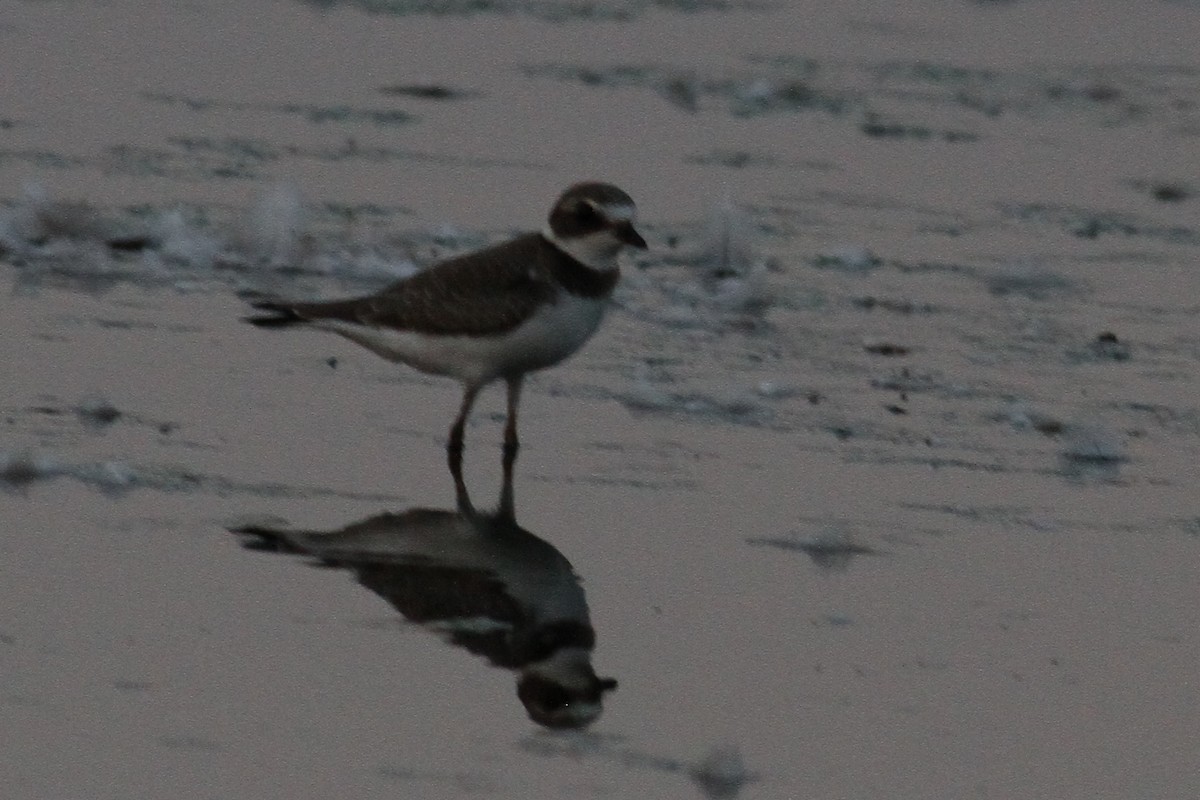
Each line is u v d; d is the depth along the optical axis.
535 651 9.92
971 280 17.55
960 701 9.63
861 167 21.25
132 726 8.88
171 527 11.17
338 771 8.60
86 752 8.63
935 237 18.83
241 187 18.66
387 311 12.59
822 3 29.69
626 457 12.89
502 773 8.67
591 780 8.65
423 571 10.84
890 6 29.52
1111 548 11.69
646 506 12.02
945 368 15.09
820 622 10.47
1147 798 8.80
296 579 10.60
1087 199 20.47
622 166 20.59
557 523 11.70
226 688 9.31
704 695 9.56
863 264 17.80
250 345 14.61
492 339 12.36
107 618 9.96
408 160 20.20
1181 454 13.43
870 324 16.11
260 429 12.91
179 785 8.41
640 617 10.44
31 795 8.27
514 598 10.53
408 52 25.12
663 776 8.73
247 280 16.08
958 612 10.69
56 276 15.77
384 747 8.85
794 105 23.67
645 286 16.75
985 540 11.72
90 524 11.12
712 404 13.99
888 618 10.57
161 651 9.64
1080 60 26.48
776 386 14.32
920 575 11.16
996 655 10.16
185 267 16.27
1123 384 14.92
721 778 8.73
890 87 24.67
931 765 8.98
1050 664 10.09
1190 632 10.55
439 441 12.98
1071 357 15.55
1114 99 24.58
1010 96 24.56
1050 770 9.00
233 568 10.69
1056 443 13.55
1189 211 20.30
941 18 28.86
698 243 17.72
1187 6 29.89
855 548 11.52
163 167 19.19
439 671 9.64
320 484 12.03
